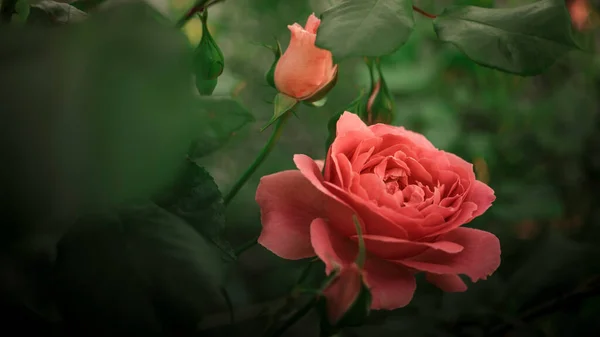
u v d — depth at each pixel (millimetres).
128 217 365
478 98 1209
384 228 395
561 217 1002
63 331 361
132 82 342
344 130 414
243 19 1132
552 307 494
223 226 390
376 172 410
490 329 503
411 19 371
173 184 388
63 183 336
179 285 358
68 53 342
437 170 422
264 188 414
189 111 346
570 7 1025
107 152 338
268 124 425
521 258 574
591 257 530
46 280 366
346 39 365
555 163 1141
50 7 389
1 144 333
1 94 335
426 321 498
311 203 414
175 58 347
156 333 352
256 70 1077
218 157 818
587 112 1149
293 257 404
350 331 480
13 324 360
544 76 1225
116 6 350
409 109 1128
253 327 421
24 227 338
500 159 1139
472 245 413
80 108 338
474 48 386
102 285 354
